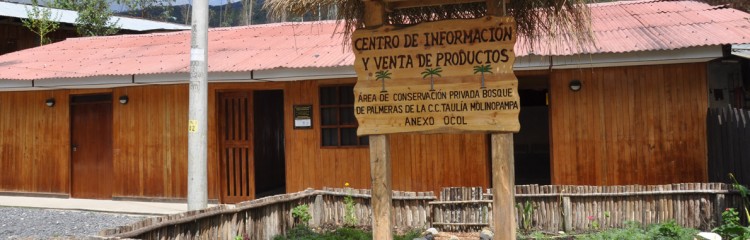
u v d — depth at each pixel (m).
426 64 4.67
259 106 11.91
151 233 5.05
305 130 9.90
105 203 10.53
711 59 7.71
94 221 8.75
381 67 4.77
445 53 4.64
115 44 13.51
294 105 9.96
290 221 7.22
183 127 10.57
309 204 7.57
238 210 6.23
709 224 6.66
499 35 4.53
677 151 8.35
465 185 9.17
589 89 8.68
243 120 10.45
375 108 4.77
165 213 9.34
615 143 8.57
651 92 8.46
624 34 8.55
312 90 9.87
